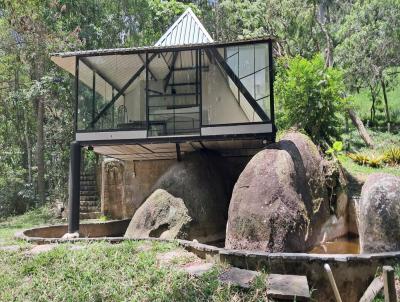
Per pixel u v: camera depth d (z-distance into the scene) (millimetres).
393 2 16812
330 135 10125
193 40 10609
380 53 17953
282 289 4051
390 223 5863
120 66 10008
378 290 4238
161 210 8516
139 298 4277
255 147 9992
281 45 17031
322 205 7672
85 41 16344
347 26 17734
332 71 10211
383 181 6348
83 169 16312
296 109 10008
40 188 17438
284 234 6461
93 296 4375
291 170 7195
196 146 9742
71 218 8938
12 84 20141
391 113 21828
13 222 14102
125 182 13055
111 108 9797
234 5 17562
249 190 7016
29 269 5254
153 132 9312
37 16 16141
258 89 8844
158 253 5641
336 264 4637
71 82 17141
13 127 22344
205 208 8773
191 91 10039
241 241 6660
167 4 20047
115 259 5344
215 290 4199
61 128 17969
